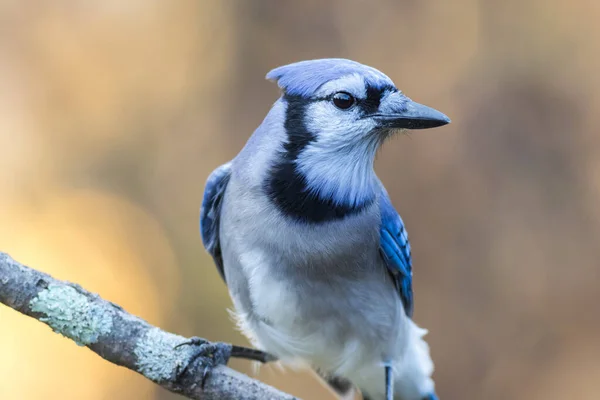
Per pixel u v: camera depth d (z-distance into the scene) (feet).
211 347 20.76
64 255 43.39
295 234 21.38
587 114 39.37
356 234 21.76
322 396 40.32
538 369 37.63
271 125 21.98
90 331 19.71
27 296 19.35
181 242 43.04
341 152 21.72
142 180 44.34
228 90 42.96
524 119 39.70
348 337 22.63
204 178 43.39
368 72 22.06
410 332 25.20
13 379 40.63
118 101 45.11
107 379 41.34
